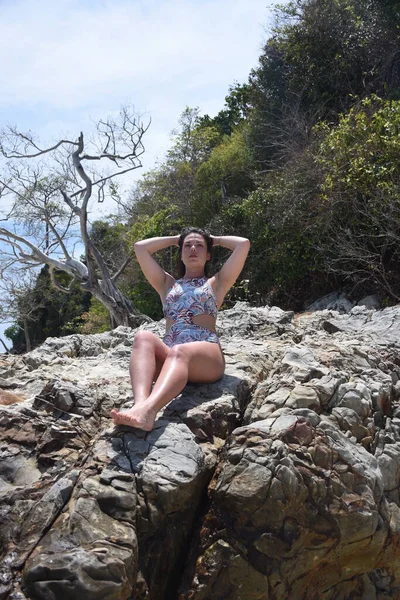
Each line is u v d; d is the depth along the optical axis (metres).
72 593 2.43
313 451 3.21
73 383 3.97
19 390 4.29
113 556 2.56
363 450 3.52
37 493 2.99
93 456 3.10
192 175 22.97
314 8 16.80
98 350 5.79
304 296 13.23
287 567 2.99
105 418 3.74
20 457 3.30
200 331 4.01
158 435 3.24
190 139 25.05
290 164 13.97
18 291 21.81
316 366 4.06
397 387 4.35
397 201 10.38
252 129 18.14
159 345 3.73
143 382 3.43
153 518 2.86
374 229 11.21
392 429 3.96
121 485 2.89
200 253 4.31
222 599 2.92
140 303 19.88
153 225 19.77
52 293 27.81
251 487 2.98
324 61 16.36
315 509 3.09
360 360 4.50
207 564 2.94
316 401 3.64
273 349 4.93
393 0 15.75
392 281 11.56
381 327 5.82
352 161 11.23
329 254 12.38
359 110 13.34
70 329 27.97
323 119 16.19
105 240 25.14
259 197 14.58
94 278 17.72
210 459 3.27
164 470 2.99
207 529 3.06
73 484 2.95
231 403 3.69
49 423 3.52
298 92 16.83
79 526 2.69
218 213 17.73
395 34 15.44
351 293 12.04
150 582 2.84
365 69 15.90
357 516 3.13
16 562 2.60
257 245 14.01
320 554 3.10
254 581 2.94
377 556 3.37
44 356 5.25
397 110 11.41
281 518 2.98
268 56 18.02
